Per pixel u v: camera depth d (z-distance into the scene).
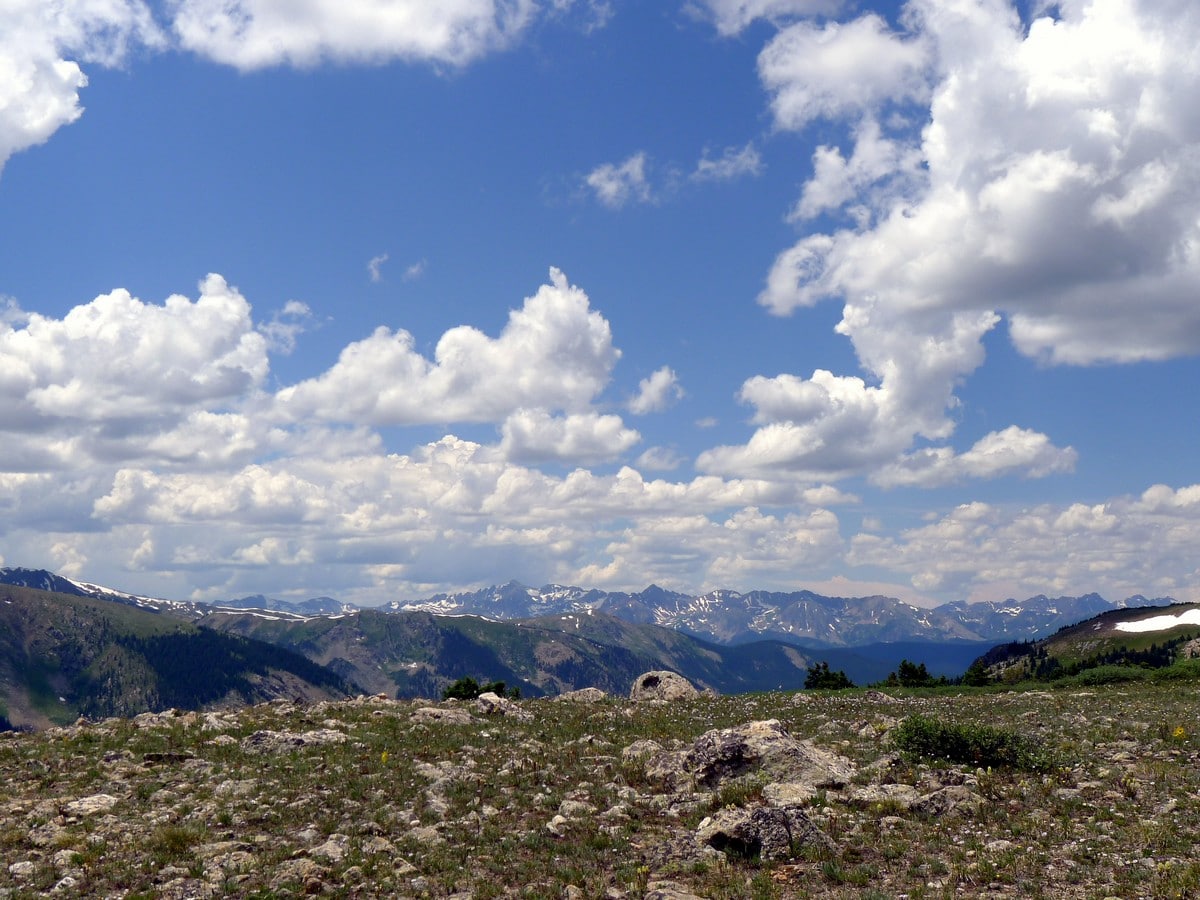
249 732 35.41
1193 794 22.97
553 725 39.50
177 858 18.97
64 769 28.36
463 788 25.44
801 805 22.31
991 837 20.03
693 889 17.19
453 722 39.12
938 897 16.23
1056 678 75.88
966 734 28.50
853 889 16.95
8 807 23.06
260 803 23.70
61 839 19.97
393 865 18.66
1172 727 33.59
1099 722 37.16
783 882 17.55
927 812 22.08
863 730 35.66
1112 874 17.09
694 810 22.70
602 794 24.64
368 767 28.11
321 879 17.66
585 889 17.20
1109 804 22.52
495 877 18.31
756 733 26.27
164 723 38.03
